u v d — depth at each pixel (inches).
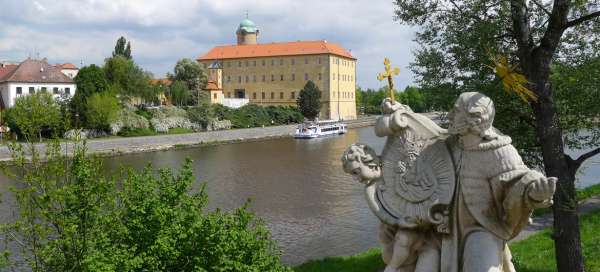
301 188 1470.2
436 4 563.2
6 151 1775.3
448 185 175.8
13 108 1840.6
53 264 377.7
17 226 376.5
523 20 425.4
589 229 684.1
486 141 167.9
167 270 417.1
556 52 531.5
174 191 455.2
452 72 596.7
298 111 4611.2
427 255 183.3
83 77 2888.8
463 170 172.2
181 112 3469.5
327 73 5374.0
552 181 152.5
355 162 187.9
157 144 2741.1
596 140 557.0
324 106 5393.7
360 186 1473.9
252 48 5787.4
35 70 3366.1
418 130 184.1
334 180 1601.9
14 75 3262.8
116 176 460.1
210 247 415.2
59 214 377.1
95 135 2758.4
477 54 540.1
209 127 3511.3
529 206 160.1
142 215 431.2
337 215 1109.7
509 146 167.8
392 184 186.9
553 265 538.0
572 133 588.4
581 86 494.6
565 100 524.4
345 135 3612.2
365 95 7317.9
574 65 515.8
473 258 167.0
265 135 3531.0
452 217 175.9
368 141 3016.7
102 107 2684.5
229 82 5797.2
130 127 2974.9
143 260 396.2
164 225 425.7
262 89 5649.6
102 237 387.2
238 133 3344.0
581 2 382.0
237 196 1375.5
